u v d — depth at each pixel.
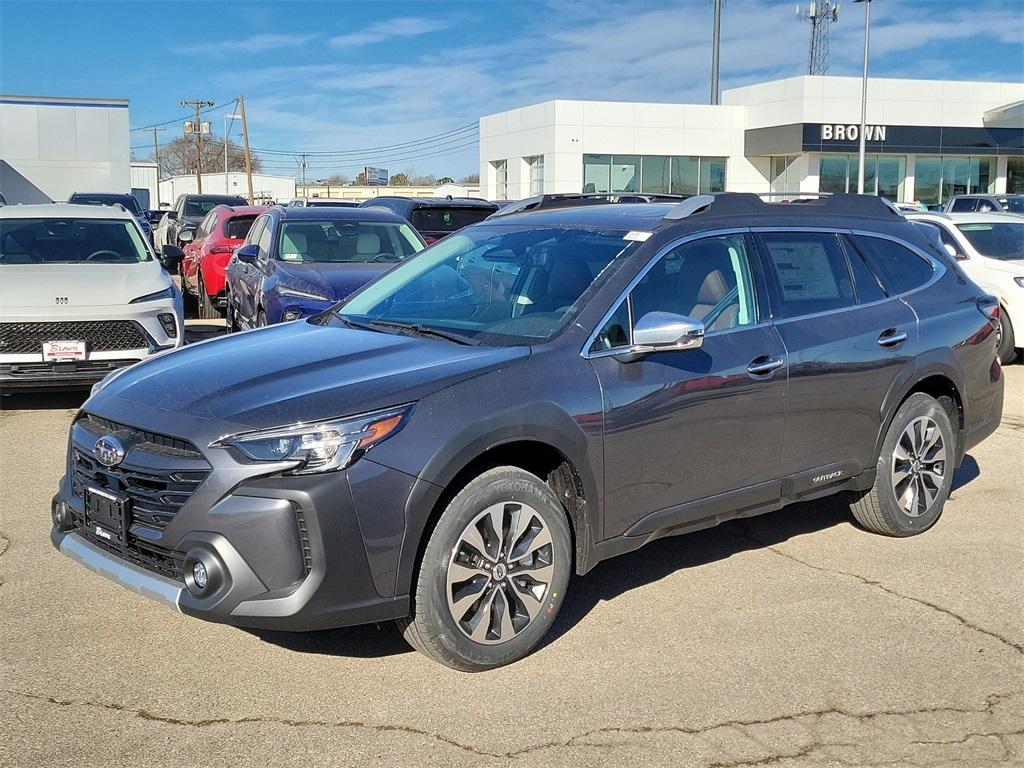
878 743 3.44
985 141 40.78
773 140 40.19
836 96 38.91
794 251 5.04
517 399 3.86
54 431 7.86
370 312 4.94
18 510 5.84
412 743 3.40
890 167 41.06
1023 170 42.59
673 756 3.34
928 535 5.67
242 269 11.32
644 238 4.55
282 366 4.05
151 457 3.67
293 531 3.48
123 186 39.62
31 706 3.61
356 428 3.54
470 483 3.80
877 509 5.44
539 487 3.96
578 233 4.80
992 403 5.98
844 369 4.98
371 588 3.58
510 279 4.71
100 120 38.88
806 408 4.86
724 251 4.76
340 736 3.44
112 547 3.88
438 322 4.61
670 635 4.29
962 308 5.73
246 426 3.54
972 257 11.73
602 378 4.12
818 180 40.38
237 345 4.54
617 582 4.91
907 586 4.88
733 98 42.62
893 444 5.38
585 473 4.06
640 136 40.47
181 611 3.56
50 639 4.16
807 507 6.20
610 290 4.33
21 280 8.44
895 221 5.72
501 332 4.32
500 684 3.83
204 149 122.00
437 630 3.74
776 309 4.84
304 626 3.51
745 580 4.94
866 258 5.38
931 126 40.12
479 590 3.82
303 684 3.81
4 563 5.00
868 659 4.08
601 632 4.31
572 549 4.21
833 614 4.53
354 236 10.53
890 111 39.62
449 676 3.88
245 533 3.47
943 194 41.81
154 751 3.32
